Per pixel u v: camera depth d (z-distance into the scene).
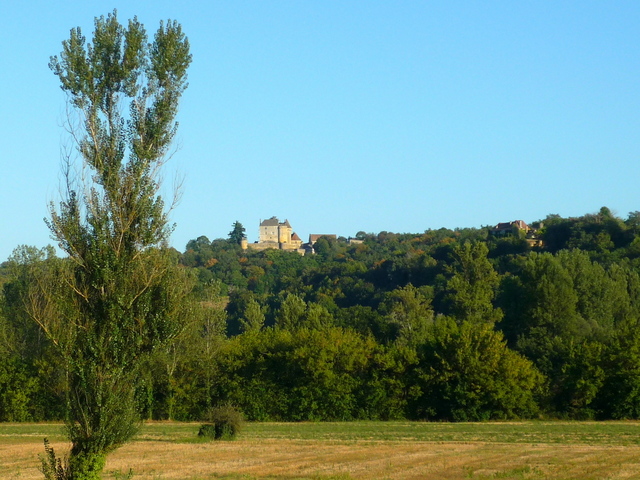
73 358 25.91
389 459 40.66
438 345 74.81
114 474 34.88
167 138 28.66
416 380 73.56
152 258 27.30
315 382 74.31
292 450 45.72
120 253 27.06
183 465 38.50
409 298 115.44
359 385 74.62
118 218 27.28
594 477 33.00
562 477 33.19
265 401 74.50
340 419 73.44
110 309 26.30
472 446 47.56
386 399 73.50
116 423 25.84
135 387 26.88
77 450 25.80
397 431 59.94
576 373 71.44
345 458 41.31
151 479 33.59
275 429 62.44
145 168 28.05
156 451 45.22
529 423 66.81
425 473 34.91
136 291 26.83
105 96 28.64
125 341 26.44
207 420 56.34
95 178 27.56
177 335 27.56
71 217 26.89
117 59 28.97
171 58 29.06
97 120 28.17
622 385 69.56
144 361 26.77
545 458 40.38
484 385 70.25
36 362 71.88
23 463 40.50
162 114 28.62
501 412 70.62
